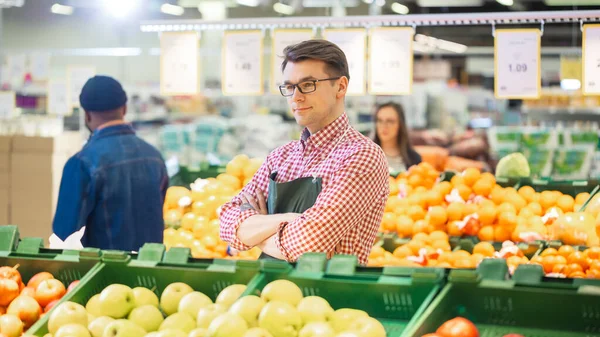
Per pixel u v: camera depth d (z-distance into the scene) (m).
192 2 9.57
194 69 4.51
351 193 2.53
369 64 4.26
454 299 2.03
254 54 4.39
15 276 2.42
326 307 2.02
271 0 9.56
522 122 8.73
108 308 2.11
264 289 2.09
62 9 10.96
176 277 2.31
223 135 9.09
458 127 9.19
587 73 4.01
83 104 3.60
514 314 1.99
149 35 11.51
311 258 2.23
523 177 4.43
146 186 3.65
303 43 2.63
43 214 5.80
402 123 5.70
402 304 2.09
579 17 3.89
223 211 2.88
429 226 3.98
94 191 3.47
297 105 2.62
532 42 4.03
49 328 2.11
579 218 3.69
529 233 3.77
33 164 5.81
